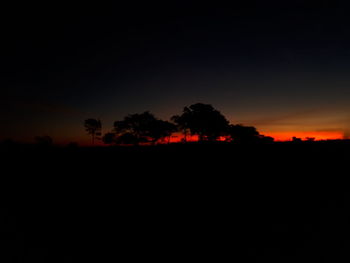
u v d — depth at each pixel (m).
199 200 11.53
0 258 6.26
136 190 13.94
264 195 11.84
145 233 7.88
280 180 14.55
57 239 7.40
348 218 8.17
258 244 6.79
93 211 10.33
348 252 6.05
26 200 12.12
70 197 12.63
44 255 6.41
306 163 18.70
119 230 8.16
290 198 11.07
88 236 7.71
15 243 7.16
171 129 50.94
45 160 25.92
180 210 10.20
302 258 5.90
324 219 8.27
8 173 20.03
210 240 7.22
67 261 6.11
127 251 6.62
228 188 13.43
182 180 15.89
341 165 17.44
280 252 6.26
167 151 29.67
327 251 6.16
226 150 27.73
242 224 8.37
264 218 8.82
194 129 48.72
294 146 26.44
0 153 31.58
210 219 9.02
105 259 6.25
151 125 50.00
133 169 20.52
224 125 48.31
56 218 9.39
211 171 18.14
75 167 21.97
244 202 10.87
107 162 24.41
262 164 19.34
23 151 33.31
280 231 7.59
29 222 8.95
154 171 19.31
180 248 6.79
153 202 11.51
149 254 6.44
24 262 6.07
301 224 8.00
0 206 11.12
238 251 6.47
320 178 14.48
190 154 27.09
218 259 6.07
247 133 47.59
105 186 15.13
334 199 10.45
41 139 42.03
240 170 17.83
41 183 15.98
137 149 32.84
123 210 10.39
